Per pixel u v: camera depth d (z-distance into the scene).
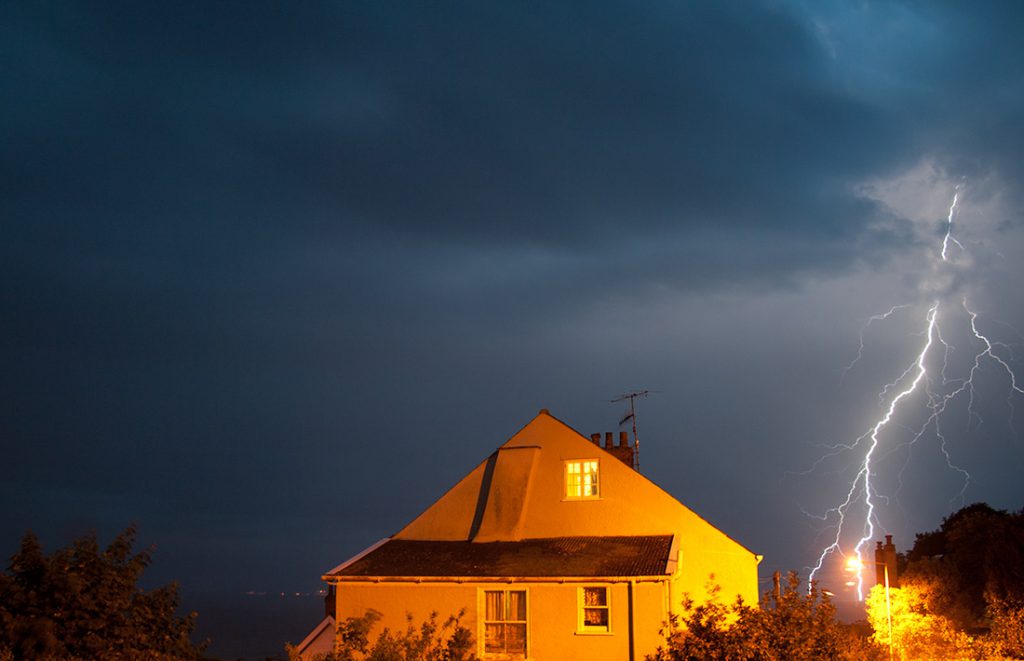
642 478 31.31
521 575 28.05
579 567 28.14
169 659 16.44
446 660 17.30
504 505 31.59
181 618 17.61
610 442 34.75
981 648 28.05
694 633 17.09
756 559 30.09
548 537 31.25
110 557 16.75
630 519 31.00
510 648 28.02
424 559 30.16
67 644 15.52
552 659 27.61
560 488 31.80
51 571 15.89
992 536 36.34
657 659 17.94
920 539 53.78
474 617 28.31
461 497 32.78
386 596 29.22
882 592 30.25
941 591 36.66
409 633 17.91
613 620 27.45
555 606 27.89
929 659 27.84
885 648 20.78
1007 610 30.25
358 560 30.69
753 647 16.28
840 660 17.08
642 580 27.11
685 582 30.06
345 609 29.41
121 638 16.02
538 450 32.38
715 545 30.42
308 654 30.56
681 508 30.86
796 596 17.50
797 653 16.27
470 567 29.05
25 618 15.40
